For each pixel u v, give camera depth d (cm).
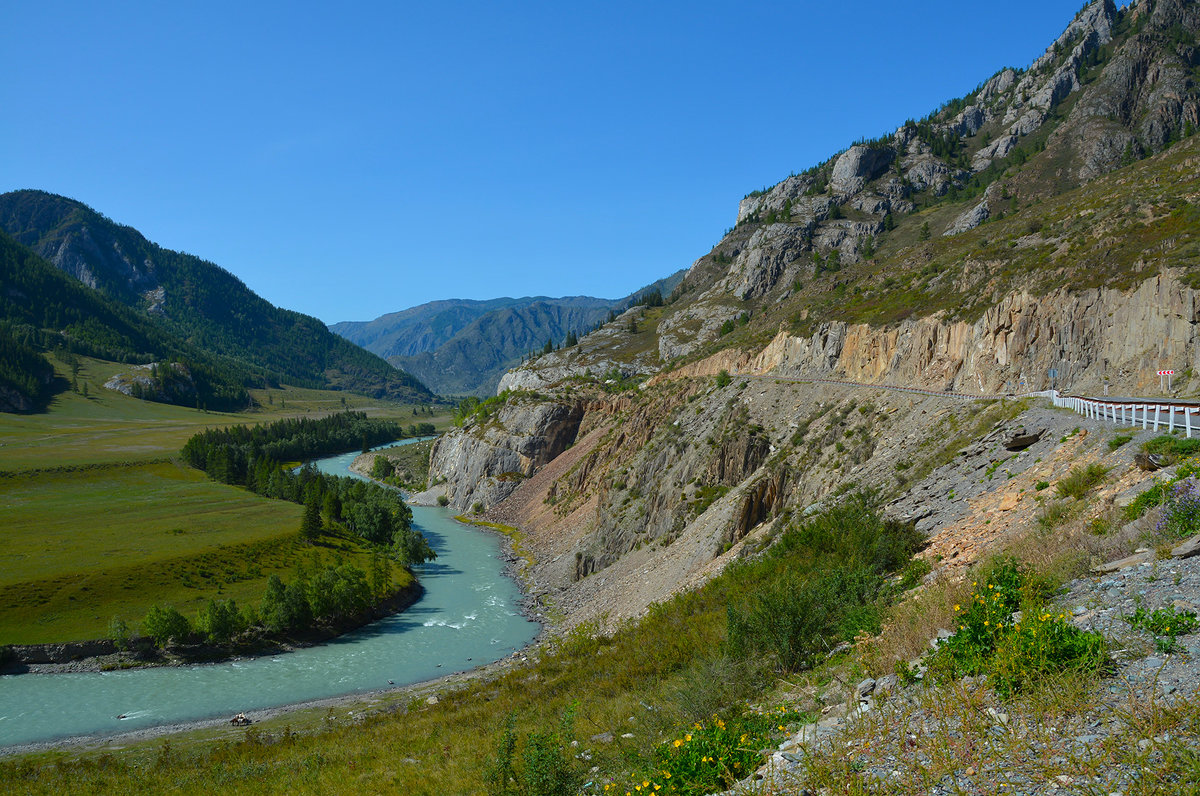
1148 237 5569
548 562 8825
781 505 5309
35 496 12050
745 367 10456
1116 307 4675
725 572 3844
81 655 5962
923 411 4856
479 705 3067
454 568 9131
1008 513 2277
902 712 994
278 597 6481
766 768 986
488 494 13688
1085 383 4612
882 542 2466
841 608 1866
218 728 4531
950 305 6731
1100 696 837
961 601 1317
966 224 18362
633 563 6856
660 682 2291
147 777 3023
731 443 7006
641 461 8494
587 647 3541
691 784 1045
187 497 12238
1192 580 1080
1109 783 683
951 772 782
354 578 7031
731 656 1858
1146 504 1521
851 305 9256
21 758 4059
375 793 2002
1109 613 1061
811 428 6100
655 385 13562
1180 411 2345
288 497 12519
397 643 6350
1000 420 3747
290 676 5616
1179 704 759
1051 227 8125
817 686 1457
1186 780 648
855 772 855
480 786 1802
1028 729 826
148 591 7231
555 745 1572
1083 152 18775
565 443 14412
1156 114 18512
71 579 7200
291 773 2538
